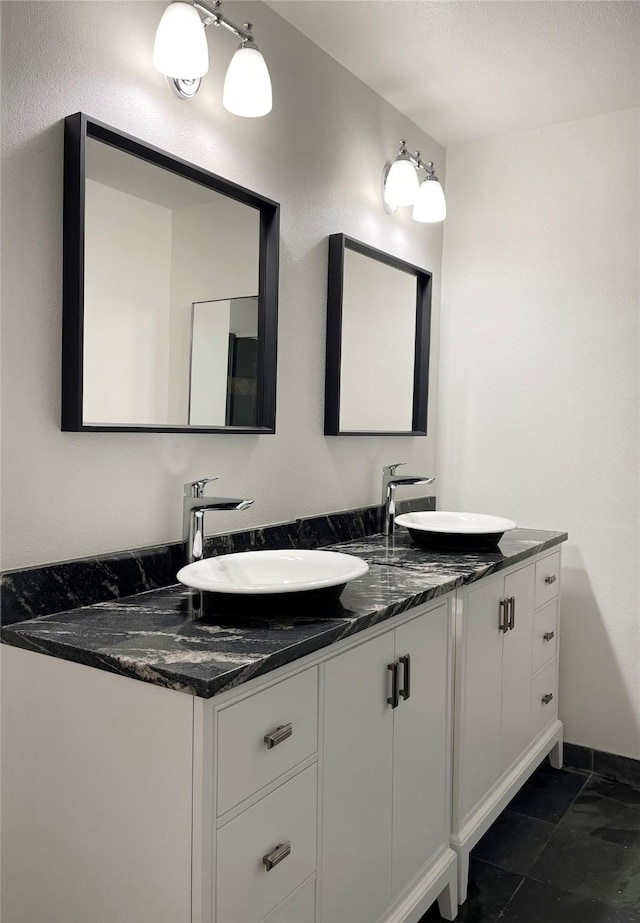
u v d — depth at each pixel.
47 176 1.47
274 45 2.08
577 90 2.51
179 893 1.16
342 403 2.42
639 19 2.07
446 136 2.91
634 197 2.65
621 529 2.71
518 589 2.37
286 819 1.32
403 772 1.73
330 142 2.33
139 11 1.66
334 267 2.33
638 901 1.95
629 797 2.55
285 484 2.20
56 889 1.34
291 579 1.81
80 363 1.50
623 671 2.73
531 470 2.88
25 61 1.42
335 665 1.45
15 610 1.42
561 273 2.80
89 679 1.27
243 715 1.21
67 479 1.54
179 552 1.77
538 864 2.12
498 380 2.93
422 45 2.24
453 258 3.03
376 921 1.62
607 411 2.72
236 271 1.97
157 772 1.18
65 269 1.50
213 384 1.90
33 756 1.36
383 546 2.38
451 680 1.96
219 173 1.90
